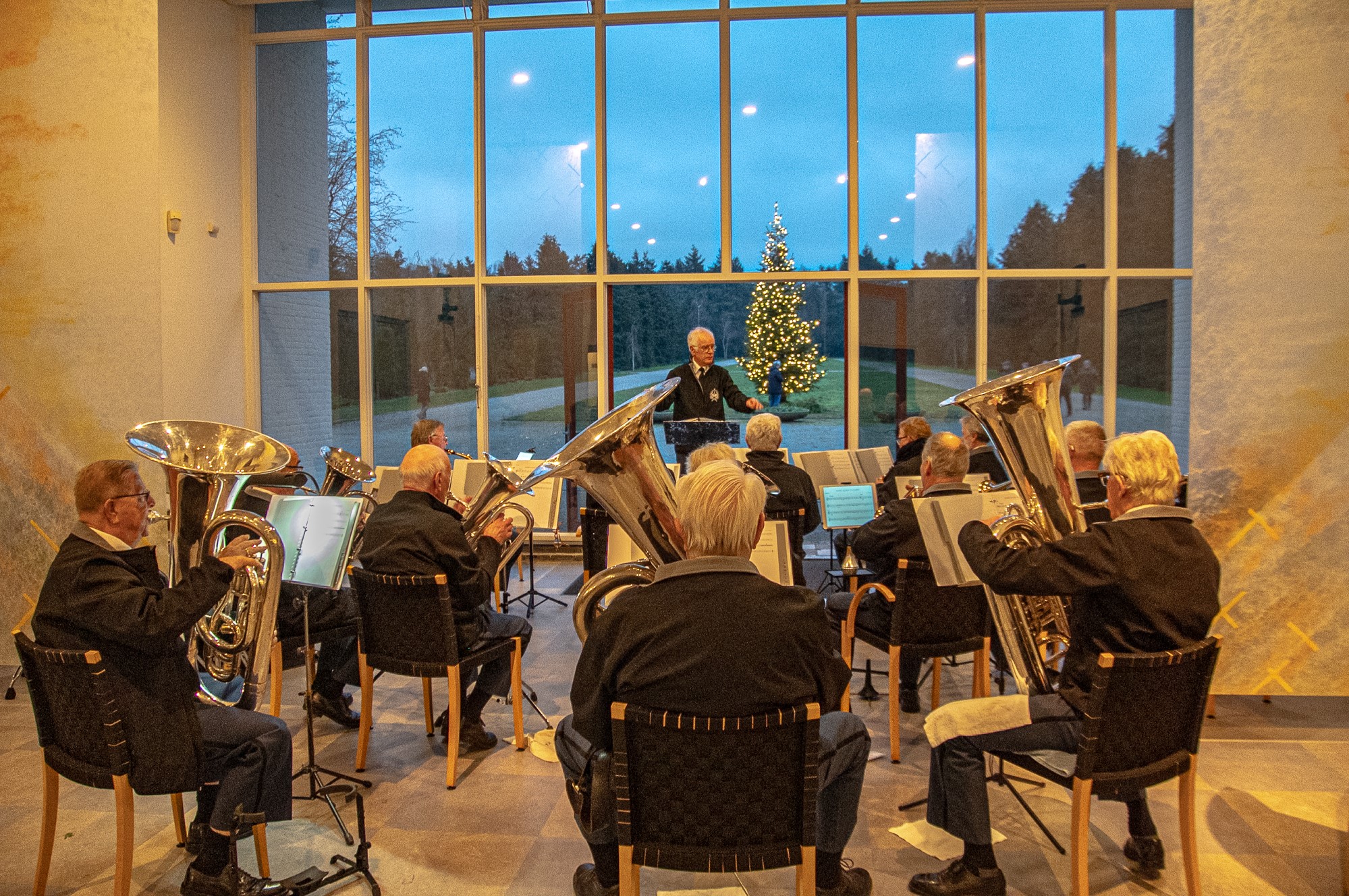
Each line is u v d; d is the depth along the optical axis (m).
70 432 4.27
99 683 1.98
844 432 7.06
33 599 4.31
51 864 2.47
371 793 2.91
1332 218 3.37
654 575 2.15
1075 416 6.89
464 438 7.16
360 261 7.05
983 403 2.31
